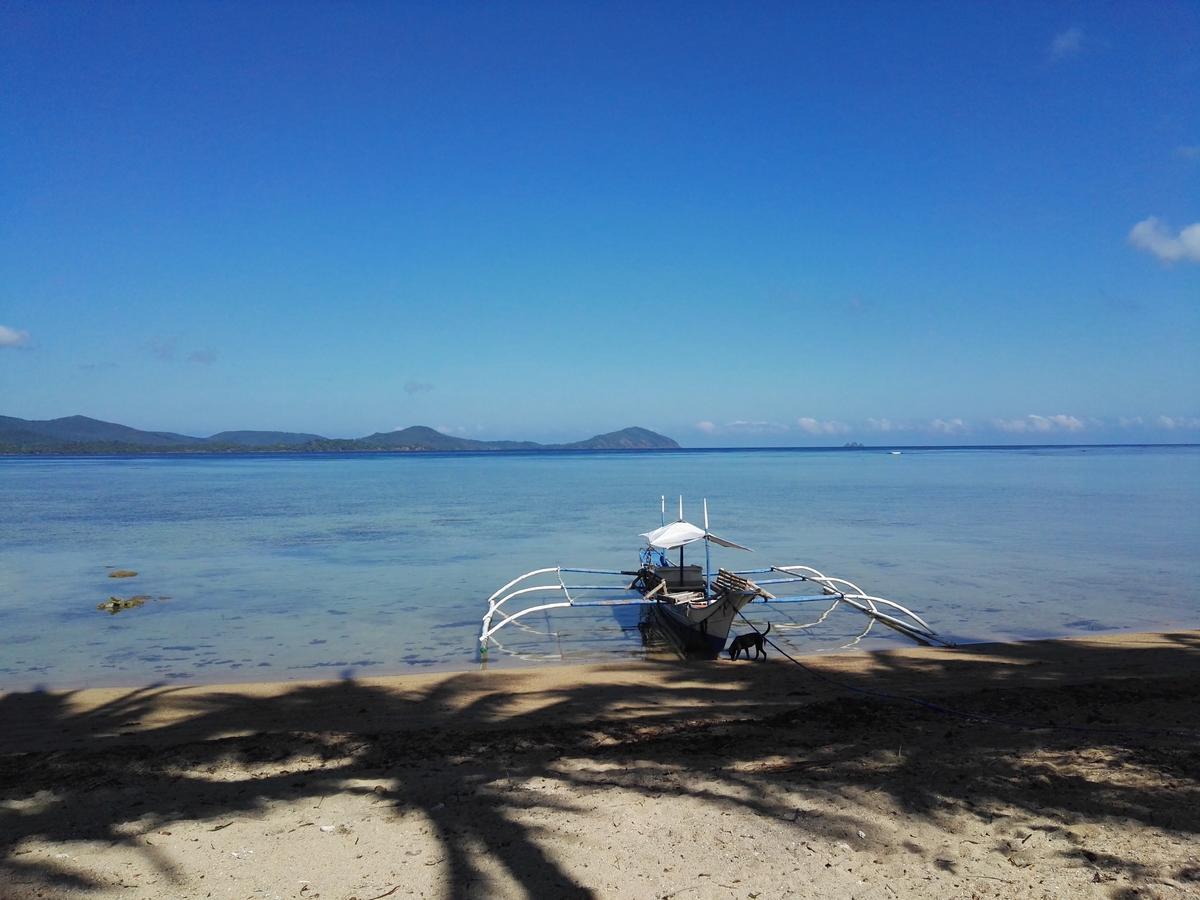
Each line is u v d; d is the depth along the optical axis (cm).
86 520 4106
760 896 507
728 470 11088
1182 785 671
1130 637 1538
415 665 1420
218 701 1128
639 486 7288
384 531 3631
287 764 812
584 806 661
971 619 1808
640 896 509
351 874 546
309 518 4247
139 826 636
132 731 991
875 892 509
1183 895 491
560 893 514
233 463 16500
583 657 1495
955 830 595
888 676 1255
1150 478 8050
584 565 2658
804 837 589
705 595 1653
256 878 542
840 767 748
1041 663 1330
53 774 786
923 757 774
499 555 2872
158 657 1459
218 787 738
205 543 3188
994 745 815
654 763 784
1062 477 8369
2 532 3553
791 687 1194
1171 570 2462
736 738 880
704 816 632
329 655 1485
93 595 2088
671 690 1182
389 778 753
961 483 7362
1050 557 2742
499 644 1593
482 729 959
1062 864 536
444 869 551
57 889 527
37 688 1235
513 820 634
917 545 3080
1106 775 701
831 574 2438
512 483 7988
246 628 1712
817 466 12525
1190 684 1123
